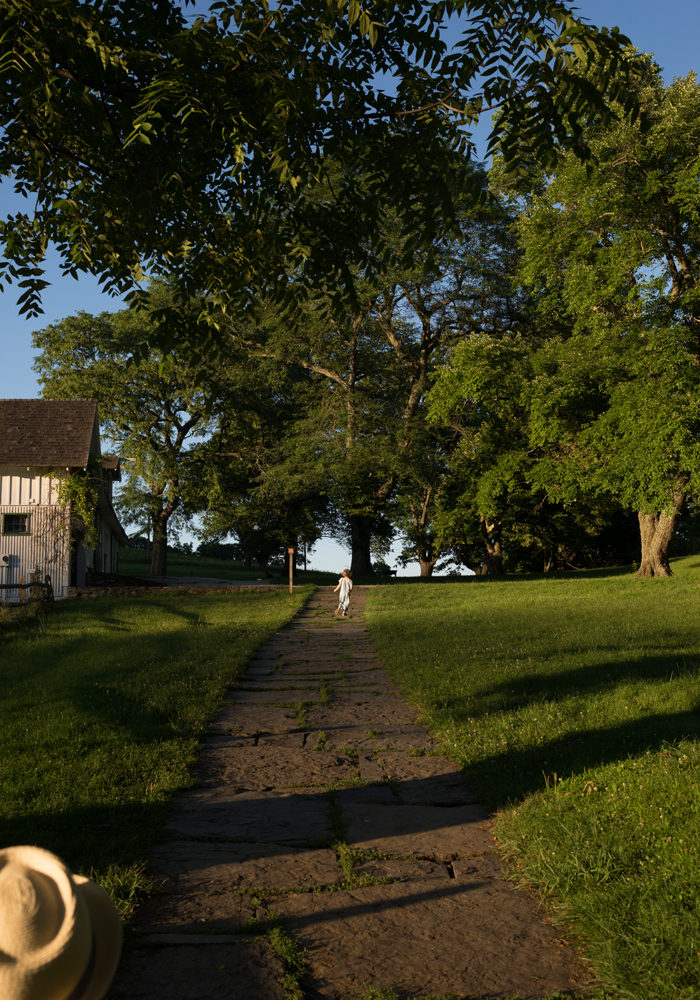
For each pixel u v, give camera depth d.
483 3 5.35
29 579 31.95
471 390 31.97
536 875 4.61
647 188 25.53
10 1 4.69
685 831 4.85
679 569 34.88
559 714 8.38
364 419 43.03
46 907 0.92
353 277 7.04
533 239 29.91
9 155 6.43
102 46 5.07
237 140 5.33
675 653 12.43
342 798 6.44
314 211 6.77
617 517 52.97
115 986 3.46
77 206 6.47
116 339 49.00
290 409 53.44
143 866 4.75
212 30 5.05
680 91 25.84
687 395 25.80
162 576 51.69
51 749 7.34
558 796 5.75
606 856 4.55
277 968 3.63
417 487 43.53
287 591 34.00
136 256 6.99
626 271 27.27
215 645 15.73
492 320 43.31
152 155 5.82
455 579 42.44
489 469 36.78
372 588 34.97
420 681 11.26
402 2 5.44
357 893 4.53
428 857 5.12
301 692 11.39
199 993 3.41
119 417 47.94
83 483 32.16
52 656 14.57
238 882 4.68
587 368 29.20
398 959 3.75
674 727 7.59
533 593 28.53
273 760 7.68
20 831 5.13
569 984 3.51
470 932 4.04
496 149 6.26
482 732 7.99
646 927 3.74
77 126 5.91
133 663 12.91
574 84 5.64
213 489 48.28
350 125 6.13
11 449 32.31
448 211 6.54
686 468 25.16
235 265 6.77
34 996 0.89
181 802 6.29
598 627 16.80
